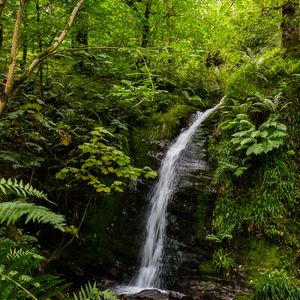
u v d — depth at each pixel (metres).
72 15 3.60
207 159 7.32
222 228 5.93
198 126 8.28
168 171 7.25
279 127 6.11
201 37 9.85
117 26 7.00
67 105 6.93
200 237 6.04
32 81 7.10
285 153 6.24
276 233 5.62
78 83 7.66
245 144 6.39
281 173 6.04
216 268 5.59
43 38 6.00
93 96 7.50
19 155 5.11
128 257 6.38
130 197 6.87
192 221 6.28
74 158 5.86
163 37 9.34
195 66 11.39
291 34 8.93
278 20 9.09
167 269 6.04
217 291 5.34
